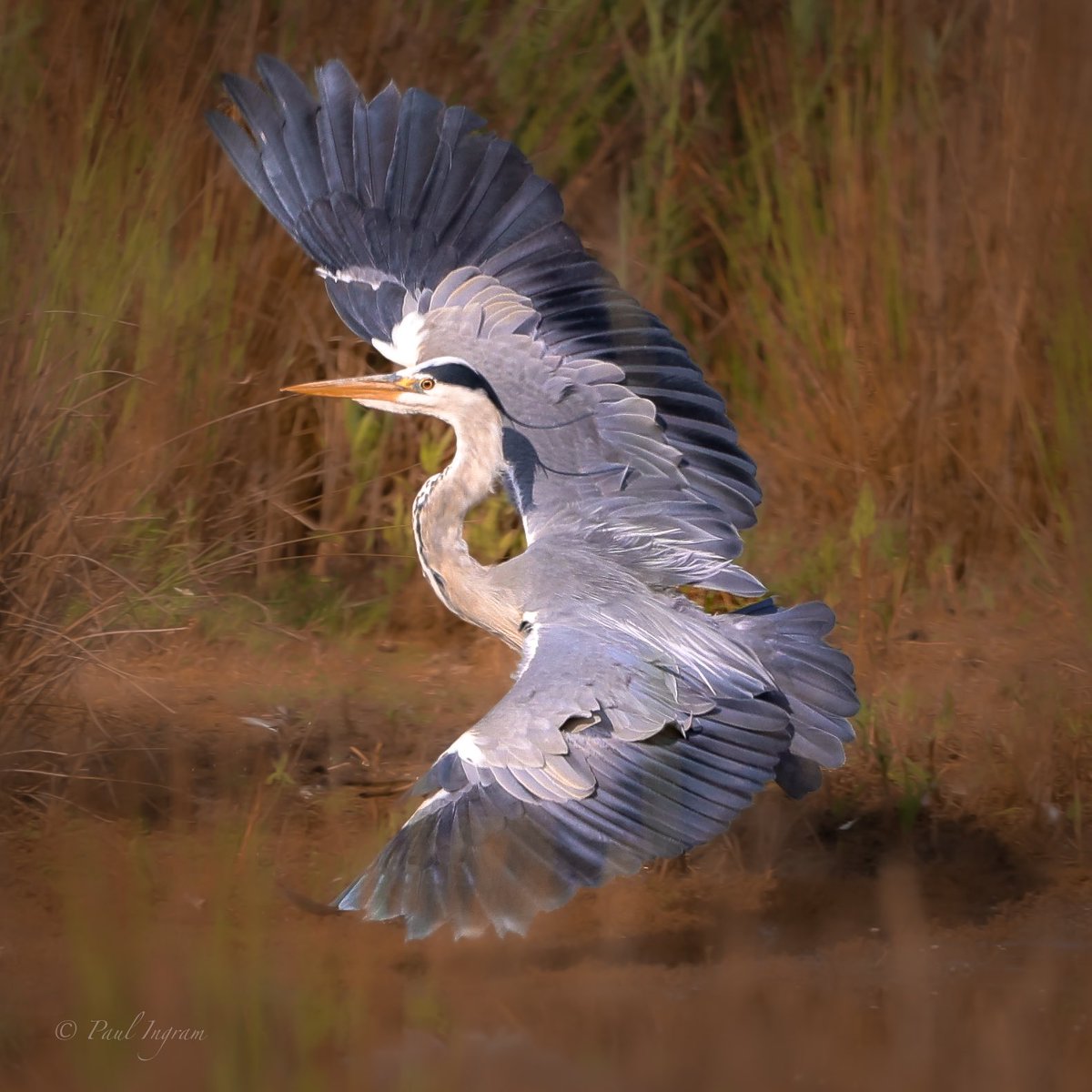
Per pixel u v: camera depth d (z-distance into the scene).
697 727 8.33
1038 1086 7.73
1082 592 12.67
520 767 7.66
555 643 8.48
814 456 14.77
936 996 8.66
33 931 8.78
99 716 11.22
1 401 10.64
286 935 8.97
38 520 10.61
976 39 15.23
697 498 9.52
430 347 9.89
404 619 13.62
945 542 14.31
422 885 7.28
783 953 9.16
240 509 13.12
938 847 10.40
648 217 15.54
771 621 9.07
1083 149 14.20
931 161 14.75
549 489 9.63
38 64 13.63
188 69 14.09
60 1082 7.49
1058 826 10.58
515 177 10.24
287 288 14.06
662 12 15.80
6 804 10.12
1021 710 11.52
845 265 14.78
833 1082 7.70
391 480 14.23
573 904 9.68
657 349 9.88
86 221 12.86
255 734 11.31
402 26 14.51
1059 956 9.21
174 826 9.91
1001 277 14.46
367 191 10.40
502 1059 7.87
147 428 13.02
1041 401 14.36
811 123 15.34
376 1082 7.57
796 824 10.62
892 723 11.48
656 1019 8.32
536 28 14.97
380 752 11.23
